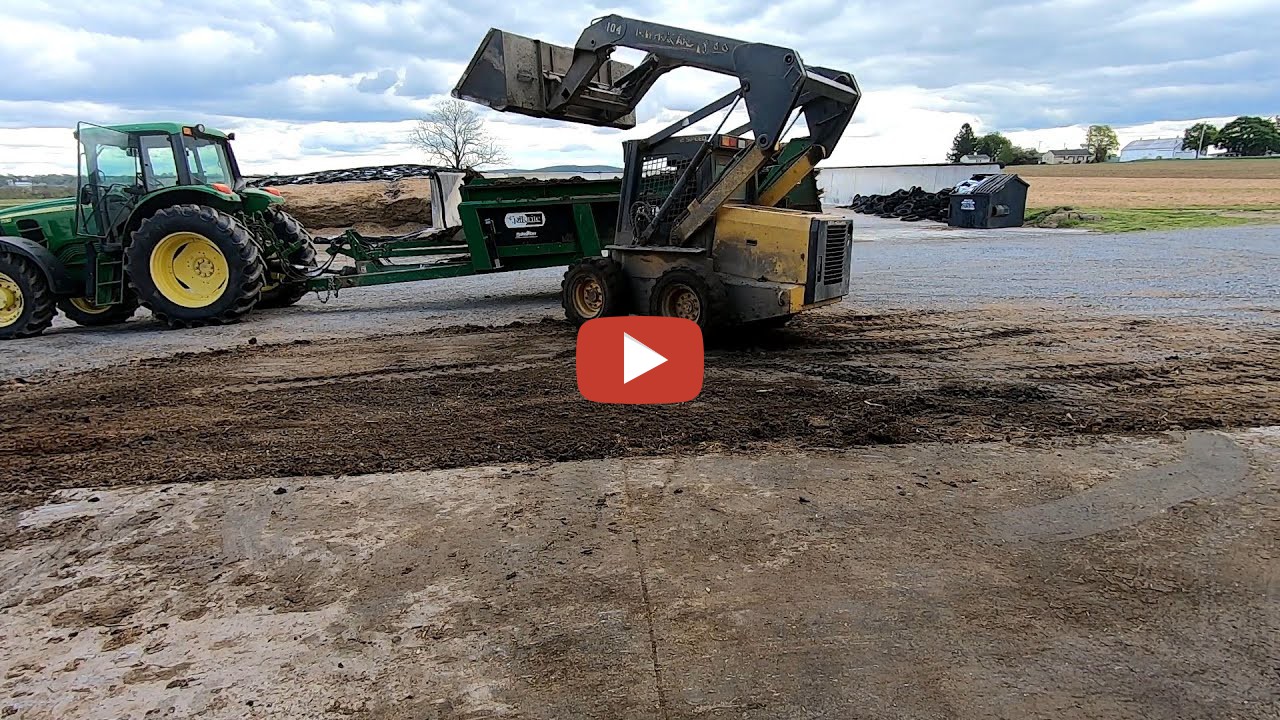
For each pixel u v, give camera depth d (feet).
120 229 28.81
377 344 24.03
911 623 8.22
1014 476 12.05
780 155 23.25
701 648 7.87
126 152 28.71
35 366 22.13
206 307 28.12
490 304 32.71
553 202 29.68
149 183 29.22
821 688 7.22
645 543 10.09
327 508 11.37
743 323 21.71
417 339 24.71
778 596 8.78
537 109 25.45
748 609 8.54
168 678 7.59
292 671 7.65
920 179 123.44
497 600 8.82
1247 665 7.45
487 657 7.81
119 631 8.40
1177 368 18.75
